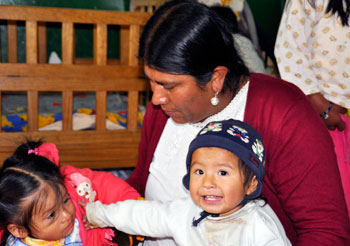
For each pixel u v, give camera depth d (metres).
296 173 1.06
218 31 0.99
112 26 4.04
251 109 1.13
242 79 1.15
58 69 2.29
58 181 1.17
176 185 1.30
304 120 1.07
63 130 2.40
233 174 1.02
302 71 1.57
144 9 3.36
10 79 2.25
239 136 1.03
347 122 1.59
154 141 1.37
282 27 1.61
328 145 1.07
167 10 1.01
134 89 2.43
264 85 1.15
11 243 1.23
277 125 1.09
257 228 1.06
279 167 1.09
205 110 1.09
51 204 1.14
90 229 1.33
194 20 0.96
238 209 1.10
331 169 1.05
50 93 3.46
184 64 0.94
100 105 2.42
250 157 1.02
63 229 1.18
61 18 2.22
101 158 2.49
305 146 1.05
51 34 3.90
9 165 1.16
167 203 1.23
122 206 1.26
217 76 1.02
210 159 1.02
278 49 1.63
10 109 2.88
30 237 1.21
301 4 1.53
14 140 2.32
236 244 1.07
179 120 1.14
